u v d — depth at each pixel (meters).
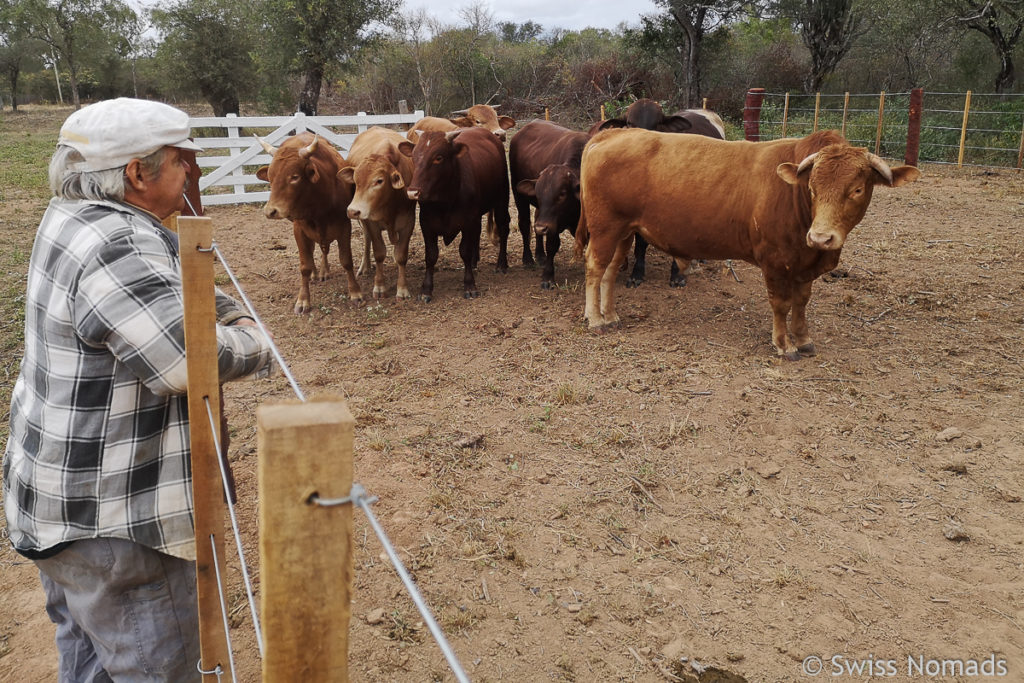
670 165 6.07
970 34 23.52
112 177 2.07
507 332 6.73
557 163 7.92
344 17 22.47
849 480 4.47
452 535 4.03
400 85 29.25
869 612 3.53
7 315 7.18
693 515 4.19
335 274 8.73
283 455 1.19
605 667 3.24
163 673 2.16
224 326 2.04
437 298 7.79
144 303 1.86
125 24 37.84
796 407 5.24
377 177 6.86
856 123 19.69
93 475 1.97
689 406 5.29
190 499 2.06
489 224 10.14
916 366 5.84
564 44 32.66
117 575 2.02
